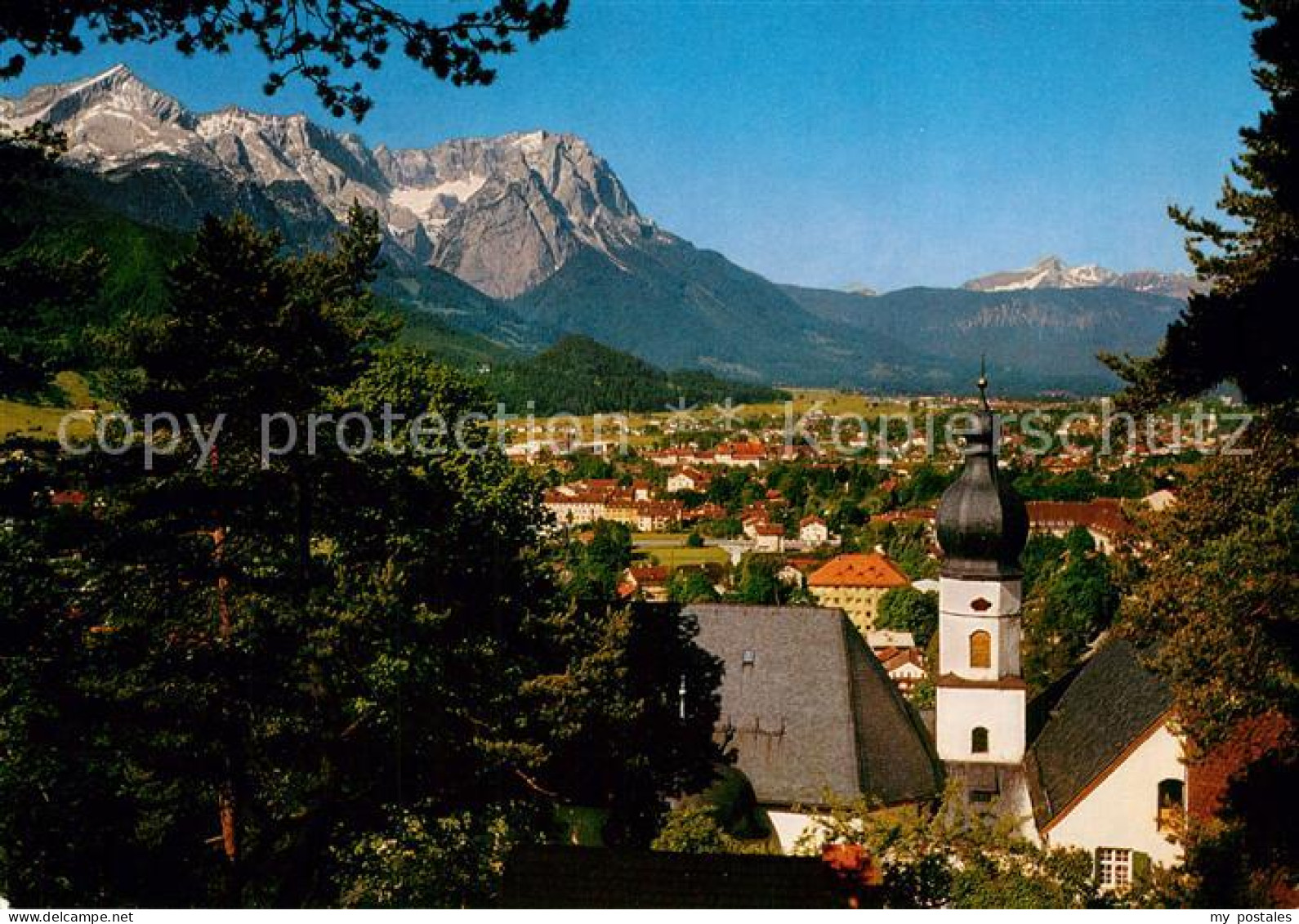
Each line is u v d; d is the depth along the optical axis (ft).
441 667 91.86
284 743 77.51
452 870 93.56
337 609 81.35
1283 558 82.64
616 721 115.85
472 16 43.98
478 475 135.95
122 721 70.28
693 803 126.00
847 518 652.89
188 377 77.41
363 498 85.20
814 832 109.70
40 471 64.39
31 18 42.60
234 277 79.05
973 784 137.39
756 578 451.12
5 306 59.82
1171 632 127.44
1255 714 91.25
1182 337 59.72
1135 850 119.96
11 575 65.21
